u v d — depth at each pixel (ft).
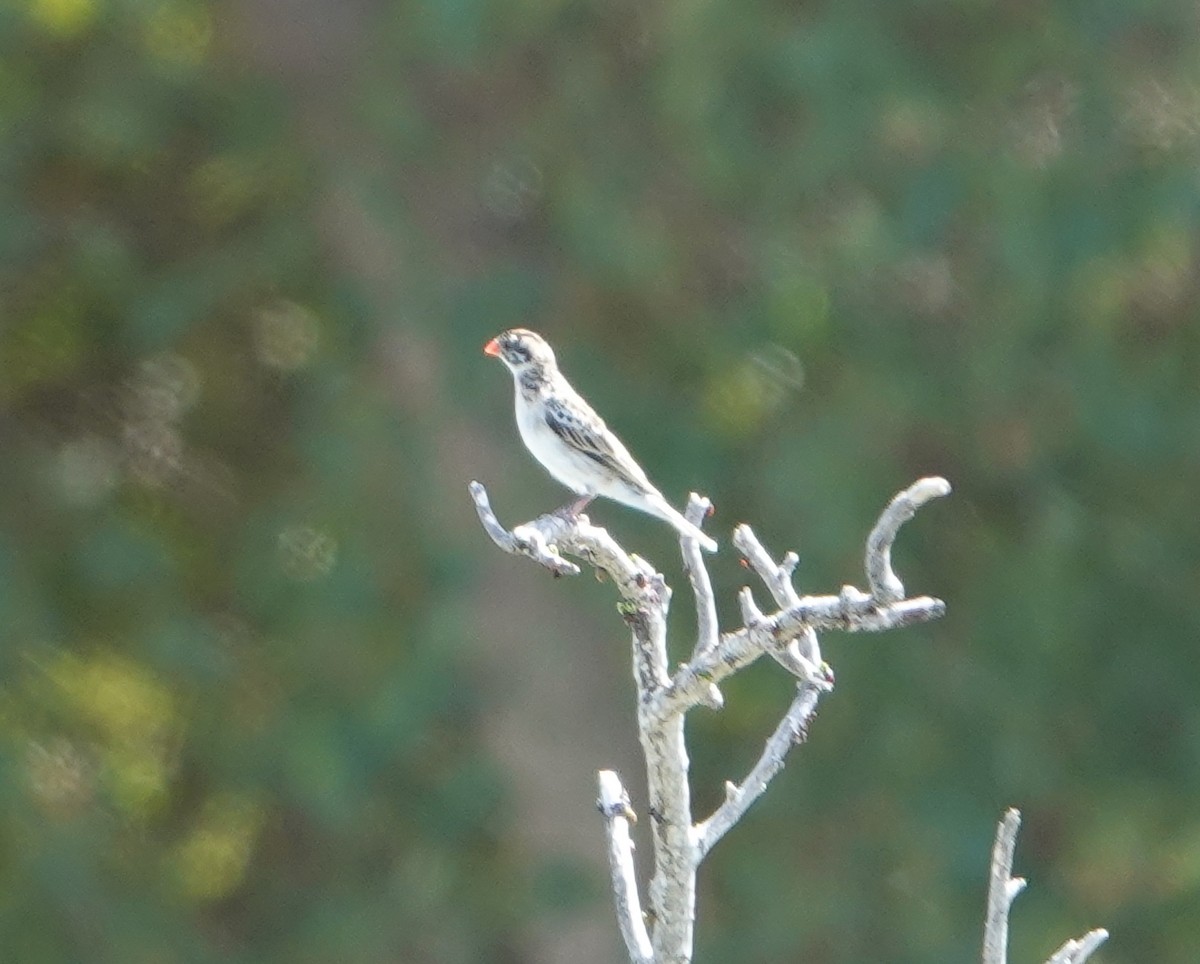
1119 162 45.24
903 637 49.32
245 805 55.06
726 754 51.80
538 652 49.96
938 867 49.96
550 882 51.01
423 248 49.21
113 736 55.06
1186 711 49.16
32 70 50.21
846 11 44.42
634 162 48.96
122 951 52.37
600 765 50.80
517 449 48.96
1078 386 47.16
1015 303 46.93
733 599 48.65
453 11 44.73
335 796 49.60
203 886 55.67
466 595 49.08
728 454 48.73
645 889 51.70
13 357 55.01
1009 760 48.62
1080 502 49.11
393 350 50.21
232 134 51.08
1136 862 51.49
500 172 49.70
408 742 49.19
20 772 50.96
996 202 45.06
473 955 52.42
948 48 45.60
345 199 50.01
